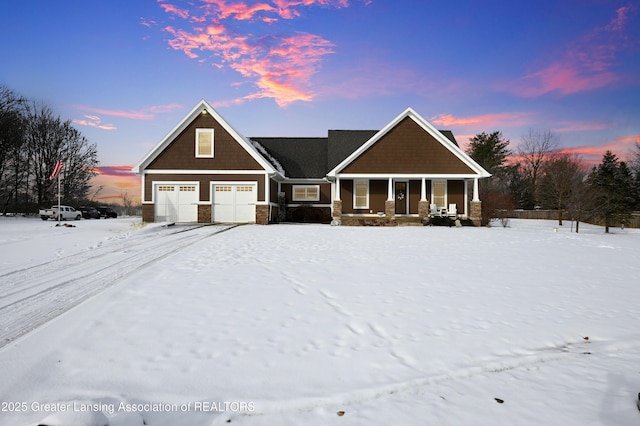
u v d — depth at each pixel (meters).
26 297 6.97
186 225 21.00
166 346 4.70
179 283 7.63
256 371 4.13
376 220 23.62
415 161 23.52
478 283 8.11
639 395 3.54
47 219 34.78
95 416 2.89
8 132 41.00
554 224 37.91
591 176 39.12
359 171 23.53
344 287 7.56
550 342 5.12
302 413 3.42
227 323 5.50
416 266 9.73
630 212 32.84
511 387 3.94
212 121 22.66
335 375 4.09
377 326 5.52
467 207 24.78
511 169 56.50
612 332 5.50
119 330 5.17
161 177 22.52
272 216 24.34
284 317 5.79
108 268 9.52
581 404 3.62
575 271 9.55
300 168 27.75
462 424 3.27
